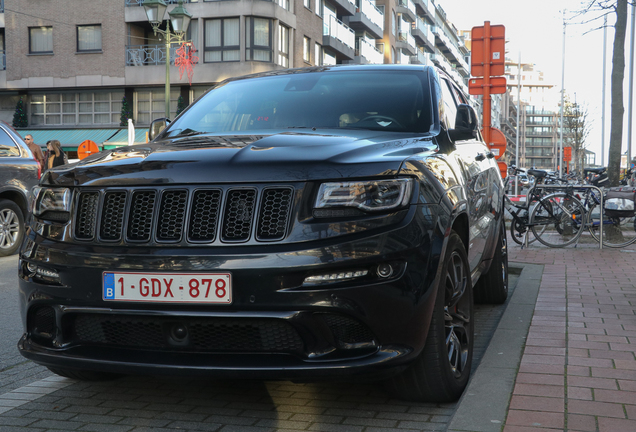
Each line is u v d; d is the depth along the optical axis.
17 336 5.14
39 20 38.66
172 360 2.89
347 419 3.20
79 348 3.08
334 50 46.19
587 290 6.26
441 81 4.64
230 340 2.91
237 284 2.79
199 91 37.31
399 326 2.89
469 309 3.69
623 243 10.32
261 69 35.72
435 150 3.57
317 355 2.84
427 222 3.00
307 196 2.87
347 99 4.23
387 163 3.00
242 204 2.89
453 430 2.82
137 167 3.07
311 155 3.00
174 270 2.85
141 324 2.96
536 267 7.80
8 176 9.75
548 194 10.52
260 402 3.47
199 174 2.95
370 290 2.82
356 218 2.87
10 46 39.12
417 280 2.92
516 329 4.62
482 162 4.97
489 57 11.51
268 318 2.79
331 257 2.79
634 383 3.40
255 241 2.84
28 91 39.78
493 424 2.87
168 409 3.38
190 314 2.84
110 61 37.72
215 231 2.88
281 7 36.59
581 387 3.34
